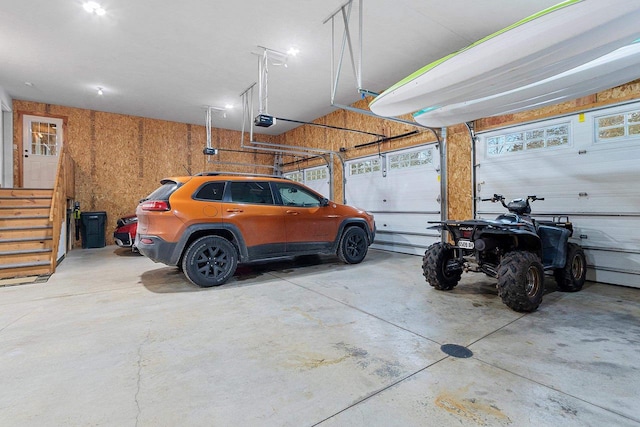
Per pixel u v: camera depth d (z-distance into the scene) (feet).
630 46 9.34
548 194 14.69
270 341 7.79
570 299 11.05
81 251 23.88
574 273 12.12
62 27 14.03
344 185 26.58
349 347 7.41
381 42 15.51
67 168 22.16
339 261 18.57
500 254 11.08
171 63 17.65
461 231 11.03
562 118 14.19
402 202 21.81
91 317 9.52
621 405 5.17
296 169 33.47
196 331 8.44
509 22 13.85
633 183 12.36
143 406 5.25
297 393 5.60
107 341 7.83
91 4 12.46
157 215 12.07
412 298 11.23
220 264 13.21
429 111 14.34
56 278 14.71
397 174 22.13
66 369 6.48
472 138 17.48
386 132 22.71
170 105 25.09
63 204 20.38
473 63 10.18
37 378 6.13
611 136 12.85
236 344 7.63
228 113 27.22
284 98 23.76
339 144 27.09
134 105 25.12
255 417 4.96
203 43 15.52
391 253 21.75
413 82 11.82
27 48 15.87
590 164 13.39
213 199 13.17
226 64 17.80
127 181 28.09
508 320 9.05
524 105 12.94
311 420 4.88
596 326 8.55
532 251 10.93
